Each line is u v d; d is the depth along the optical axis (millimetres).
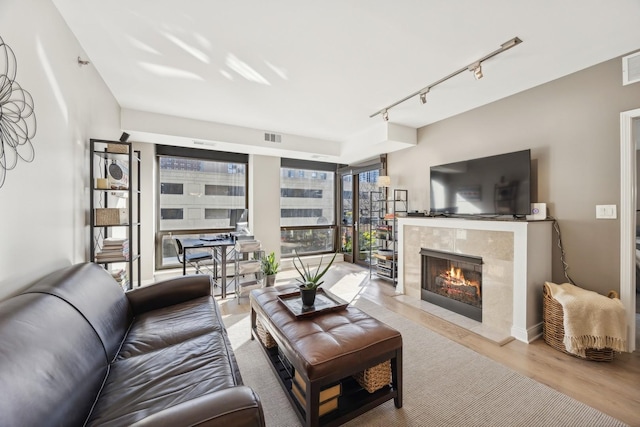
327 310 1924
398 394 1620
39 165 1558
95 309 1489
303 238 5777
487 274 2766
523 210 2699
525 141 2900
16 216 1360
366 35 2023
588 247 2449
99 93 2566
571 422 1513
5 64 1286
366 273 4938
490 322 2732
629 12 1771
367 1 1688
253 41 2094
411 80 2721
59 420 892
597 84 2398
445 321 2875
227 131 4047
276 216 5137
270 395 1765
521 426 1489
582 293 2270
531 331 2463
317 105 3350
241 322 2877
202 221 4789
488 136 3262
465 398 1710
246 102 3256
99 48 2170
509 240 2572
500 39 2068
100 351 1337
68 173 1916
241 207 5109
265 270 3883
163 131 3607
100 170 2553
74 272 1603
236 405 862
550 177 2701
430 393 1756
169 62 2389
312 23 1893
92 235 2188
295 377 1619
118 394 1175
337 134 4605
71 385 1008
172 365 1381
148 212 4055
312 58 2330
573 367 2033
